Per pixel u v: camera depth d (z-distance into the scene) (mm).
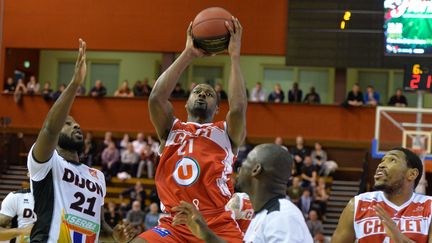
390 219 6094
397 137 25484
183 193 6988
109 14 32156
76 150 7324
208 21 6820
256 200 5270
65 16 32406
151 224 22234
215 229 6934
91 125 31531
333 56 29500
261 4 31250
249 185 5309
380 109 25609
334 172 29234
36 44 32531
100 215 7383
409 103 35719
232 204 7273
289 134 30562
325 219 26000
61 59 37688
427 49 25406
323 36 29625
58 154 7258
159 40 31859
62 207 7020
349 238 6902
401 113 25562
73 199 7098
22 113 31859
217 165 7023
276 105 30703
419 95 24422
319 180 25312
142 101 31438
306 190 23734
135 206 22828
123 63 38156
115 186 27641
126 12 32094
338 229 6965
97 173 7461
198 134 7160
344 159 30094
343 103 30125
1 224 8609
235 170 25938
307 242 5160
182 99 30188
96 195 7293
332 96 36812
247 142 30656
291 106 30641
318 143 29812
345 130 30219
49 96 31656
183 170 7023
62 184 7055
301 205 23594
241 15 31344
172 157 7133
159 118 7223
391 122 25578
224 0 31438
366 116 30109
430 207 6684
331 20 29578
